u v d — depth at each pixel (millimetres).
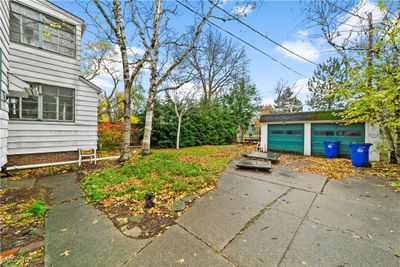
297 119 10422
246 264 2010
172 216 3076
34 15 6617
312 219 2979
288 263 2018
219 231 2641
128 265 1993
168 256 2129
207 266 1980
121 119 14375
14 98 6211
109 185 4496
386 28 4277
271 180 5164
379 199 3793
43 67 6762
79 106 7711
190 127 15898
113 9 6793
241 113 21984
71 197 3943
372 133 8188
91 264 2006
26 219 2971
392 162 7164
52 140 6992
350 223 2852
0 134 4645
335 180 5184
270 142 11781
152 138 14250
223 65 22984
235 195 4020
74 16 7496
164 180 4801
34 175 5699
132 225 2803
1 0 4891
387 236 2504
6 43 5348
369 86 5152
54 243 2363
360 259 2074
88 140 7984
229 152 11109
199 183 4613
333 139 9422
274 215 3113
